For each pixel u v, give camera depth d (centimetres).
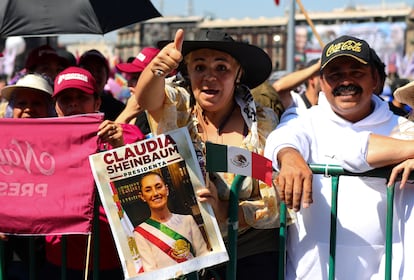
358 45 338
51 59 600
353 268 338
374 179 333
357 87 339
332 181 329
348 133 346
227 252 346
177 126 350
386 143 317
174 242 321
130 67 536
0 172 351
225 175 352
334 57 336
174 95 348
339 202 338
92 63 606
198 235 324
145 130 479
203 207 324
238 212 353
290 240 357
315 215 343
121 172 321
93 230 353
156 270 319
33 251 374
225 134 370
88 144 347
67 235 383
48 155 348
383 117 347
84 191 345
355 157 320
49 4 500
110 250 382
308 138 347
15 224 349
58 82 425
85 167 346
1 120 351
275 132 347
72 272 386
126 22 516
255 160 330
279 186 322
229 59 360
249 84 393
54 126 348
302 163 321
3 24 495
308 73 573
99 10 502
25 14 498
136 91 328
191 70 363
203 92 359
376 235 337
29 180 350
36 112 449
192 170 325
